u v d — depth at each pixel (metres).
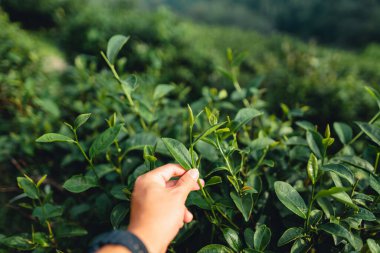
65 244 0.57
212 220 0.44
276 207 0.49
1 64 1.06
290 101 1.31
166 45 2.04
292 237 0.39
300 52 2.10
